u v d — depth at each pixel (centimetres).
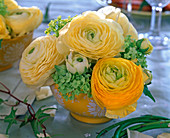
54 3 162
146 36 121
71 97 63
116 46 61
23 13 84
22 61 68
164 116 72
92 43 60
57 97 67
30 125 69
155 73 88
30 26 84
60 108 74
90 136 66
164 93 79
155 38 118
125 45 61
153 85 83
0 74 87
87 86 62
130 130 65
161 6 121
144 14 143
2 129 68
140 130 66
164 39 118
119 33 61
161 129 68
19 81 84
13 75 86
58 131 68
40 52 65
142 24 137
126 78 61
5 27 79
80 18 61
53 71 65
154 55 101
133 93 61
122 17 63
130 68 61
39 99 76
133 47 63
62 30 63
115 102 61
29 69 66
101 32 61
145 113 73
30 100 76
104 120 69
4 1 87
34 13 85
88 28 61
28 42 86
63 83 62
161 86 82
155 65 92
